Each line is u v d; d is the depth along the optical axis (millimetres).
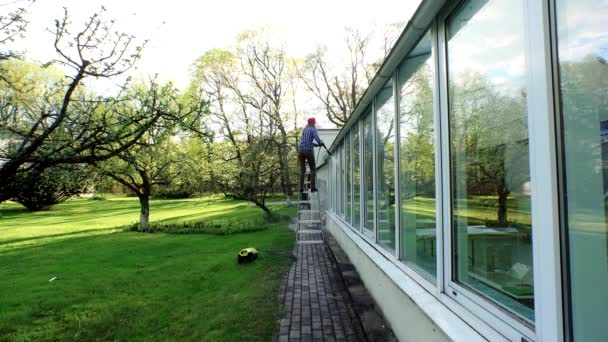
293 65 25906
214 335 3998
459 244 2121
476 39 1896
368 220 5070
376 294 4137
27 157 3650
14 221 19125
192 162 14125
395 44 2873
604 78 1119
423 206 2715
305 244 10039
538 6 1330
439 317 2105
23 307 5301
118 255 9242
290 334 3916
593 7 1149
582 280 1186
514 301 1563
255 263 7691
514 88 1571
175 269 7480
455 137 2168
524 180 1505
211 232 13203
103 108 4773
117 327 4477
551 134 1276
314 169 9391
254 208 23672
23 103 4727
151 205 30188
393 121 3580
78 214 23109
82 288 6234
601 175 1126
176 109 4996
